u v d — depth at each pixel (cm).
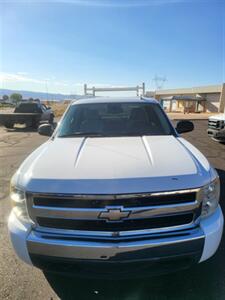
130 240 207
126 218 205
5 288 254
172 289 250
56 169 230
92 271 214
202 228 217
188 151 274
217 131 901
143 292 247
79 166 233
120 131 362
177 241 208
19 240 221
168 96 6072
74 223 210
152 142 305
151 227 208
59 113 3297
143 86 651
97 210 205
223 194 453
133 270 211
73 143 312
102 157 252
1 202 450
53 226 215
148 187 206
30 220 220
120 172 218
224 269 274
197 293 245
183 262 218
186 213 212
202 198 217
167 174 216
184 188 209
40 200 214
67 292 248
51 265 221
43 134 428
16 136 1331
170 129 364
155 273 216
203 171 230
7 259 295
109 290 250
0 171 650
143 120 381
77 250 208
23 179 229
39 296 244
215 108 4894
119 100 425
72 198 207
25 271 276
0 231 353
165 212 207
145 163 234
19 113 1695
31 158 274
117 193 203
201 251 216
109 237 207
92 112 396
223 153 803
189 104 5366
